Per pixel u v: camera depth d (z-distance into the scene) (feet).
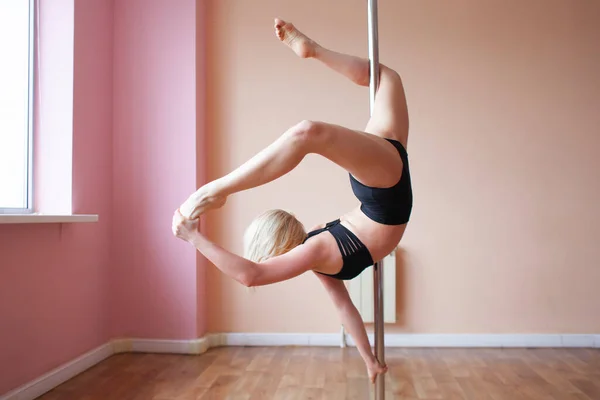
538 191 12.94
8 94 9.82
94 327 11.44
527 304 12.85
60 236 10.09
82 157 10.97
